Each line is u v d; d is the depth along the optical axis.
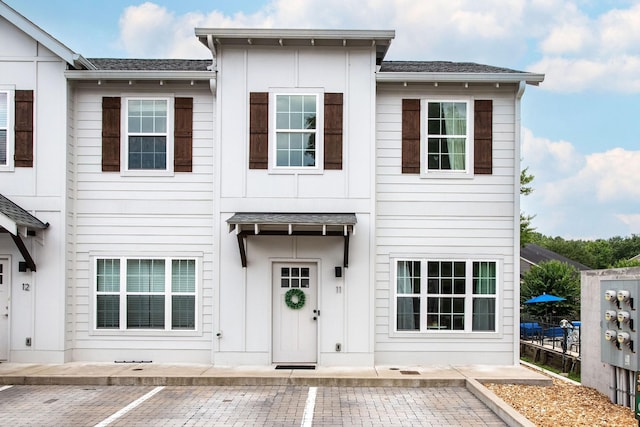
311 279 11.37
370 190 11.30
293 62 11.44
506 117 11.68
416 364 11.36
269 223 10.41
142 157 11.70
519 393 9.13
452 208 11.61
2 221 10.14
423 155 11.63
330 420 7.70
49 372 10.28
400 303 11.54
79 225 11.63
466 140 11.66
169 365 11.09
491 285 11.59
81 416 7.85
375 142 11.42
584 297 9.86
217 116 11.38
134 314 11.59
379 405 8.53
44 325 11.24
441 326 11.52
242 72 11.42
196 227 11.62
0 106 11.46
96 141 11.70
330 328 11.16
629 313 7.98
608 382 8.86
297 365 11.05
